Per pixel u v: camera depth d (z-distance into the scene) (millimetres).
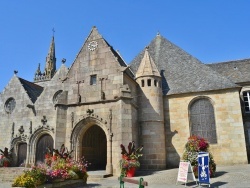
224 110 20234
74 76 20594
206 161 12188
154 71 21797
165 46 26781
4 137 26125
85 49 21109
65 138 19109
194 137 15359
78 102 19547
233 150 19297
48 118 25125
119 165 16875
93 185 13805
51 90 25984
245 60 28031
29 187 11336
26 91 27062
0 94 27719
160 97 21469
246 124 23641
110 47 20859
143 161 19812
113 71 19516
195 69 23172
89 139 21766
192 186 12281
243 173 14289
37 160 24516
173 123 21266
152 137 20125
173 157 20500
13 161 25125
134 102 20516
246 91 24844
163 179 14562
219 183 12406
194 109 21344
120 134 17375
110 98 18984
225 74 26938
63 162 14516
